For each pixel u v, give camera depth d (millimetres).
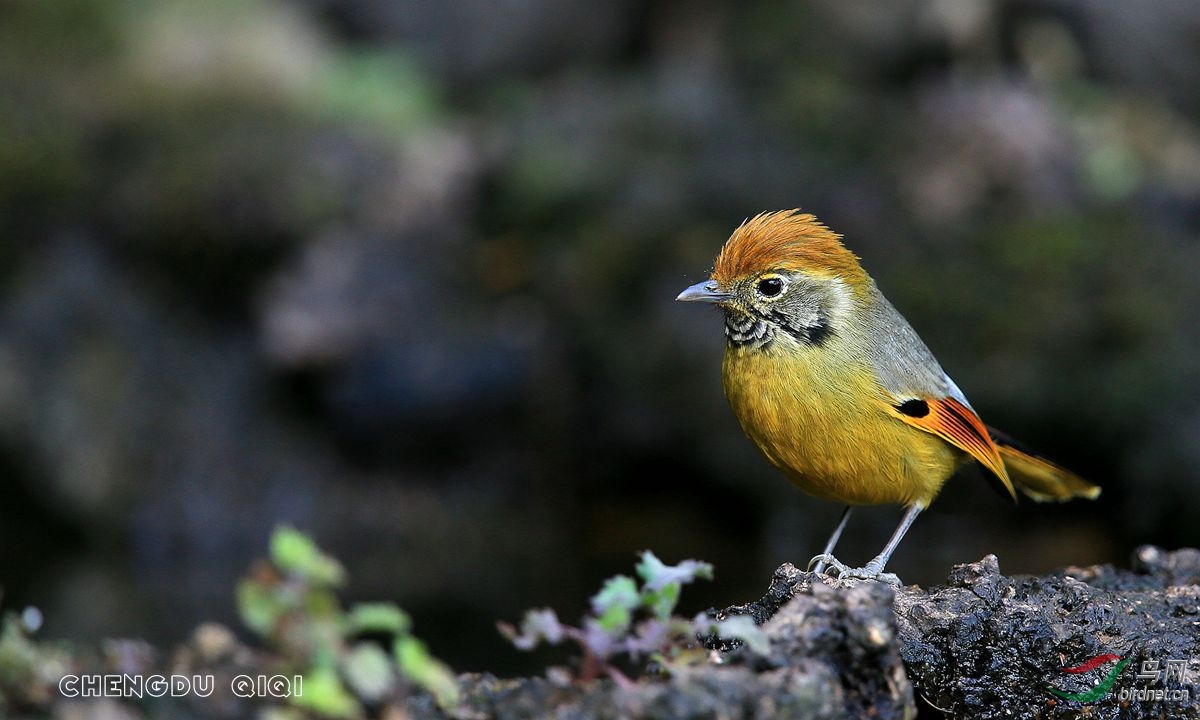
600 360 14961
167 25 18469
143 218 15953
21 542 14664
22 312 15352
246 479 14930
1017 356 13922
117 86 17469
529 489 14930
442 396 14945
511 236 16484
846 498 7348
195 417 15242
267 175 16234
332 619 4070
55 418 14773
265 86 17750
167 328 15766
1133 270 14727
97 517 14602
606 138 17453
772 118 17625
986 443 7332
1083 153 16734
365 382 15008
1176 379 13375
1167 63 19125
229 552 14500
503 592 12312
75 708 4121
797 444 7090
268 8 19328
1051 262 14852
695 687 4082
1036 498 8484
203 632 4742
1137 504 13125
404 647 4105
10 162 15984
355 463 15234
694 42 20016
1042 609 5684
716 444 14250
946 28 18844
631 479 14867
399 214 16406
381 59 19172
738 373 7180
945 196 15969
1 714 4074
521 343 15203
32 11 18312
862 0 19125
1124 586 6645
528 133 17656
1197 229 15859
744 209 16094
